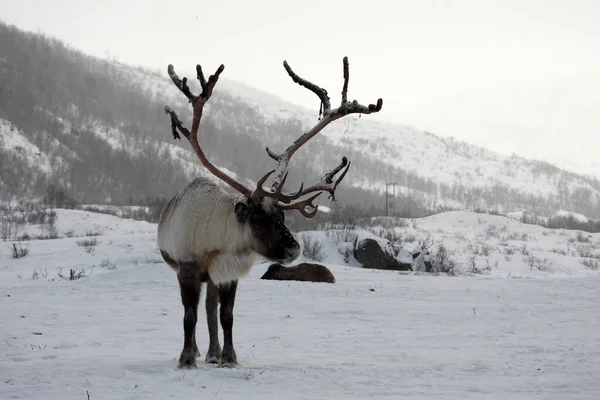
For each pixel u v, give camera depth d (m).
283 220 9.07
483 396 7.19
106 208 94.56
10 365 9.09
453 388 7.67
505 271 56.78
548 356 10.16
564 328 14.14
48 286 23.06
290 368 9.02
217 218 9.21
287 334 13.08
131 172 147.88
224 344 9.26
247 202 8.96
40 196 121.69
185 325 9.14
